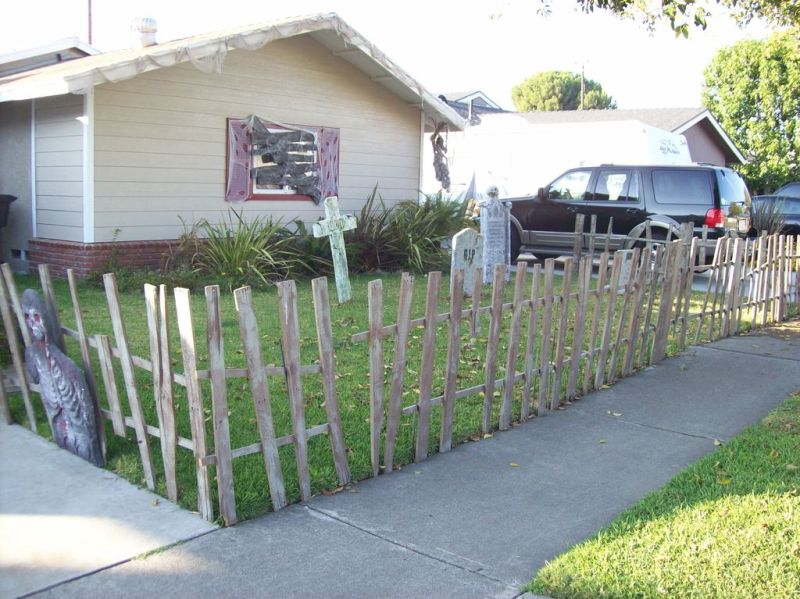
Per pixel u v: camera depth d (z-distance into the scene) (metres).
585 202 14.95
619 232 14.51
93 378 4.80
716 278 8.84
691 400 6.63
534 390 6.55
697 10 8.47
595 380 6.86
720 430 5.89
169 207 12.03
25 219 12.39
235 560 3.77
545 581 3.58
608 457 5.28
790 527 4.05
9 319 5.24
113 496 4.39
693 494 4.54
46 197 11.89
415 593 3.52
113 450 4.96
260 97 13.05
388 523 4.21
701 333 9.08
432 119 16.06
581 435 5.71
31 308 4.88
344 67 14.30
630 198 14.40
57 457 4.90
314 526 4.15
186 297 3.94
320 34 13.20
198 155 12.32
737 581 3.54
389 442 4.88
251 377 4.17
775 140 28.70
